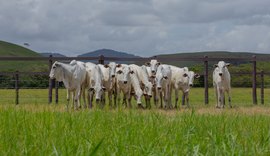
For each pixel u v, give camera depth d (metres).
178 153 5.18
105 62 24.33
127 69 20.45
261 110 18.53
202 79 35.28
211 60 24.98
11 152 5.16
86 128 7.36
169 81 21.84
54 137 6.26
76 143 5.57
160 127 7.56
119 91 20.78
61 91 34.09
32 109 10.77
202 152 5.33
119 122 8.27
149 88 20.89
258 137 6.61
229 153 5.14
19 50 141.50
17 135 6.54
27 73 24.11
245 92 36.91
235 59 25.31
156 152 5.15
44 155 5.02
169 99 22.19
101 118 8.92
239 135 6.73
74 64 19.41
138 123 7.90
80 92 20.39
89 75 20.50
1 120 8.04
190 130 6.80
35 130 6.91
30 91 33.97
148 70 22.81
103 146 5.45
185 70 22.20
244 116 10.99
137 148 5.35
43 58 23.94
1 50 133.62
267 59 25.31
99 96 19.28
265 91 38.94
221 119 9.20
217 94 22.03
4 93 31.67
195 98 29.77
